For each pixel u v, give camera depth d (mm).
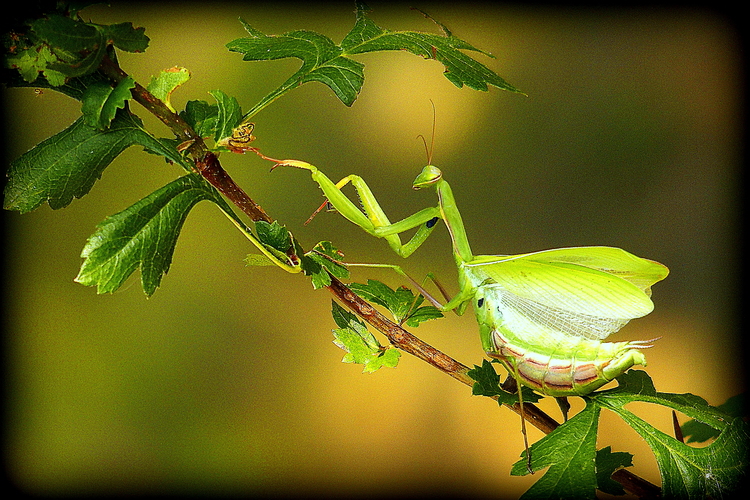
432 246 1723
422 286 1009
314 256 982
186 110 979
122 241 955
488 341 1000
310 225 1683
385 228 1011
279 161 1005
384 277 1638
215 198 967
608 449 974
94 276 952
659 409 1456
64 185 967
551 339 988
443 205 1012
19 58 959
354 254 1672
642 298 986
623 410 976
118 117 969
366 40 988
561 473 963
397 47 988
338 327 988
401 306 997
